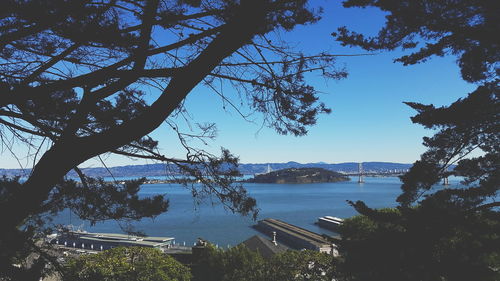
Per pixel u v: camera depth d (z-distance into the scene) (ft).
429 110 31.78
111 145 15.03
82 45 20.17
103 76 16.15
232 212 23.44
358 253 29.60
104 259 100.89
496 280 25.32
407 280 26.96
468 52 33.96
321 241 368.89
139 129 15.02
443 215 27.45
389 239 28.25
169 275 111.45
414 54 35.88
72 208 24.45
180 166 22.93
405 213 29.04
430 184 33.14
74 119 16.22
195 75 15.16
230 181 23.73
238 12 15.49
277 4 16.43
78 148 14.76
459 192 30.01
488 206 27.50
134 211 24.16
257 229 551.59
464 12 30.73
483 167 34.30
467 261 26.12
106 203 24.07
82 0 16.75
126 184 25.26
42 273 19.25
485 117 31.78
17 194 14.69
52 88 15.89
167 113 15.34
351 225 83.51
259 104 22.44
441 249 28.02
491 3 27.27
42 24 16.60
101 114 23.07
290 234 423.64
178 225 606.96
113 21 20.63
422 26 32.86
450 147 35.29
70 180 24.03
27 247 19.08
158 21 17.40
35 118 19.95
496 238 26.53
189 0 19.93
